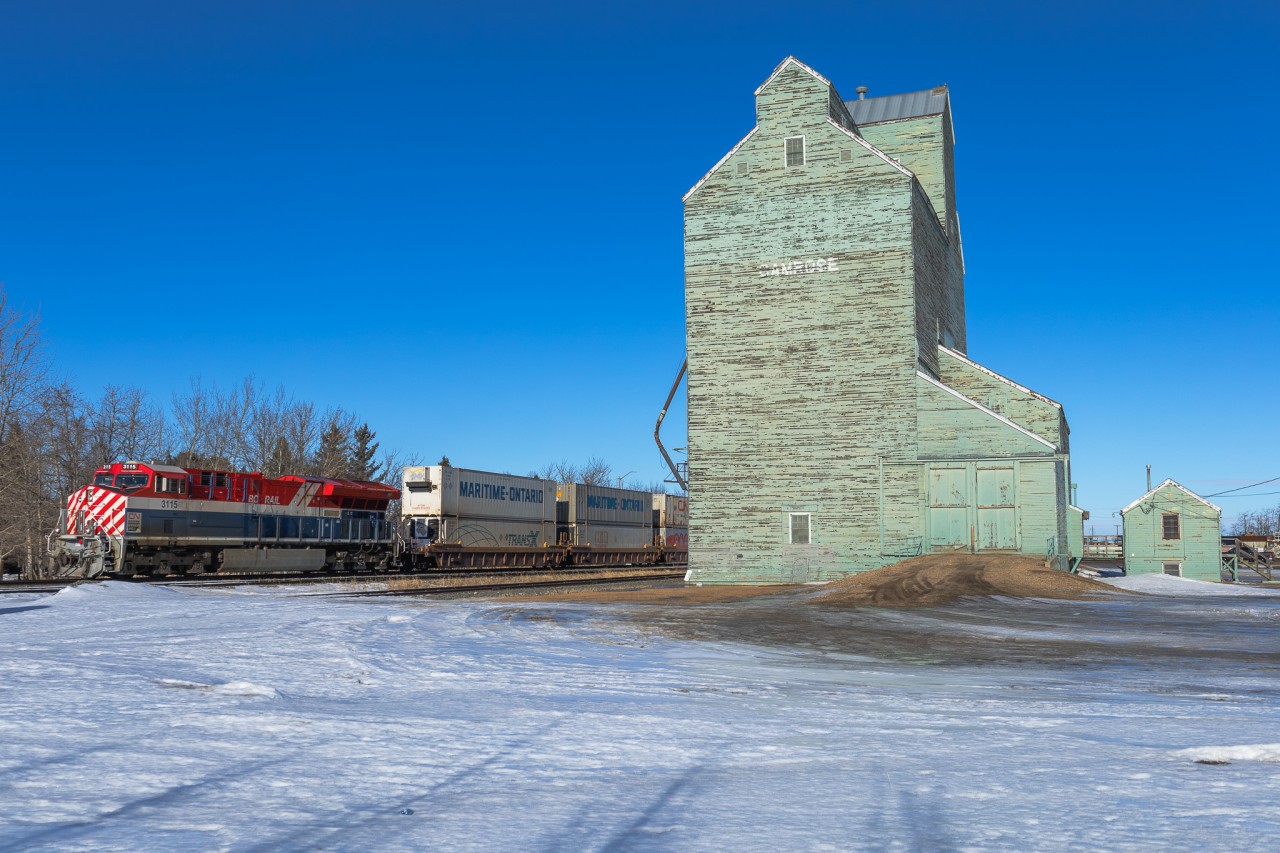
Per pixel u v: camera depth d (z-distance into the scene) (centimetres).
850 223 4034
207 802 573
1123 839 503
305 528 4647
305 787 615
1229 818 544
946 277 4797
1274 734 831
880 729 862
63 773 635
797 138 4134
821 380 4025
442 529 5331
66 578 3781
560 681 1193
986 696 1109
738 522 4081
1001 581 3173
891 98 5153
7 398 5481
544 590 3597
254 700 970
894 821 541
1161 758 724
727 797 601
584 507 6588
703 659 1495
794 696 1091
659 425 5366
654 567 6925
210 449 7481
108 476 3972
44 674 1098
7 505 5578
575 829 525
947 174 5041
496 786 630
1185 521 5500
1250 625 2183
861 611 2498
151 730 789
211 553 4216
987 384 4306
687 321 4222
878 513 3912
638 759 721
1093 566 7675
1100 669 1420
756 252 4150
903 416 3916
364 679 1173
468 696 1051
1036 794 605
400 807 572
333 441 8694
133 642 1530
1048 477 3731
